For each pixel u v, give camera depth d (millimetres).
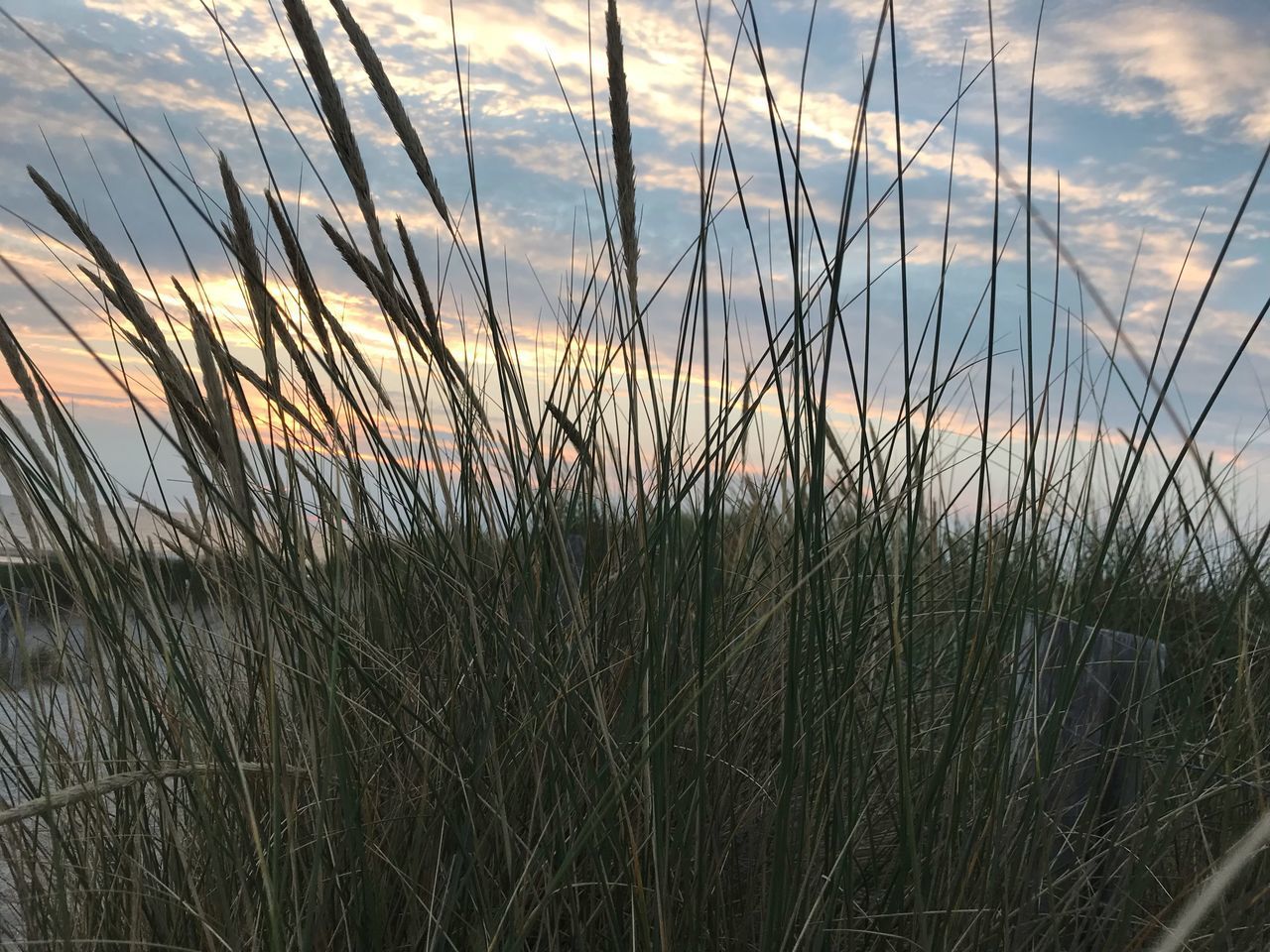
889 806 1456
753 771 1564
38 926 1333
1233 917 1132
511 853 1211
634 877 1112
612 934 1149
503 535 1646
